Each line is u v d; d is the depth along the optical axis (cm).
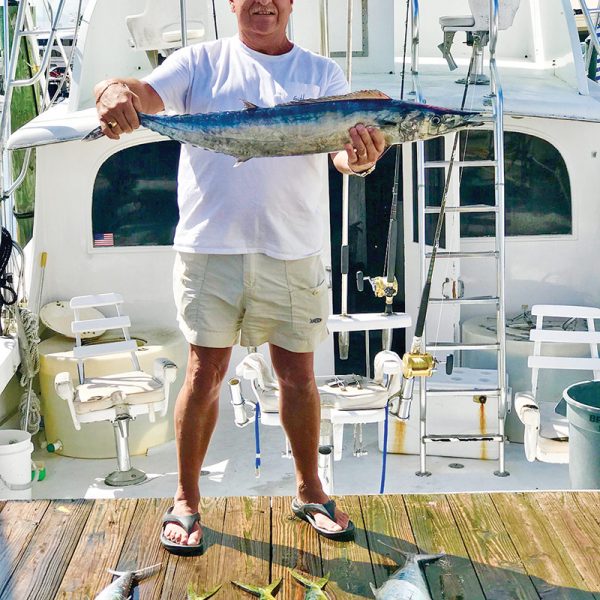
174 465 617
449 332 659
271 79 328
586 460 463
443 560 338
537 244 686
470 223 686
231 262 337
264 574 329
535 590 319
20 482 545
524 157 675
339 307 730
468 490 566
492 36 575
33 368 628
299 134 296
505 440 628
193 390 346
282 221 335
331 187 712
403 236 711
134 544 348
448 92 615
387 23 707
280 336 350
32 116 806
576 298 693
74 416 573
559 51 709
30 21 816
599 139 670
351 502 381
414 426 617
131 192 676
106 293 684
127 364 628
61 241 679
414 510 374
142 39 634
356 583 323
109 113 298
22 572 331
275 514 370
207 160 331
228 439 649
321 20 585
